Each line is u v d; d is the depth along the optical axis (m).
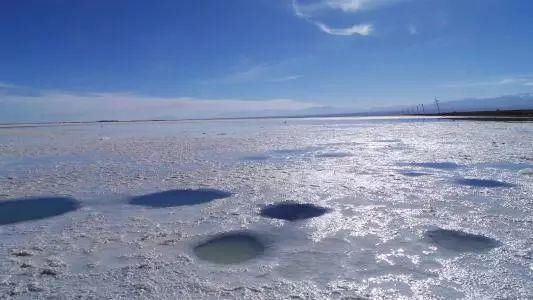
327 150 17.67
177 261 5.11
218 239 6.04
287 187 9.55
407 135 26.14
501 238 5.79
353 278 4.52
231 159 15.23
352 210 7.37
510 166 12.27
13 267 4.93
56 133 41.12
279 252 5.41
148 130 45.84
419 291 4.18
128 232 6.31
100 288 4.32
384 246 5.54
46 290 4.29
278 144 21.33
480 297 4.04
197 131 39.84
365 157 14.82
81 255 5.32
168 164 14.09
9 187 10.08
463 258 5.09
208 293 4.18
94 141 26.78
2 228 6.65
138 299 4.05
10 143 25.81
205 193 9.25
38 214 7.60
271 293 4.17
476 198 8.12
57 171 12.71
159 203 8.32
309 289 4.26
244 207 7.77
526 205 7.51
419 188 9.14
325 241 5.79
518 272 4.62
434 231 6.15
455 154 15.29
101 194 9.19
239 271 4.79
